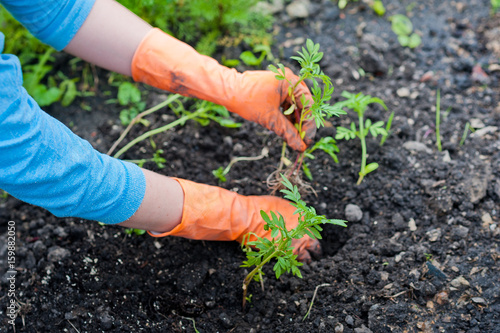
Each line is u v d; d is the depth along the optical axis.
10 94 0.89
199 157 1.27
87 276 1.13
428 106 1.31
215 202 1.07
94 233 1.18
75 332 1.08
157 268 1.15
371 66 1.35
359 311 1.07
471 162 1.22
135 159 1.27
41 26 1.01
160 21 1.35
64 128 0.96
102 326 1.08
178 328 1.08
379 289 1.08
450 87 1.33
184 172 1.25
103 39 1.04
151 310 1.11
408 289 1.07
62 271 1.14
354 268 1.11
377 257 1.12
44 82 1.38
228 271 1.13
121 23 1.04
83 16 1.02
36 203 0.94
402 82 1.35
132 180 0.99
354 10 1.46
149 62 1.06
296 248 1.12
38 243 1.16
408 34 1.41
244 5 1.38
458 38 1.41
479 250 1.11
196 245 1.16
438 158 1.23
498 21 1.43
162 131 1.29
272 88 1.08
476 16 1.44
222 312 1.10
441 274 1.08
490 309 1.04
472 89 1.33
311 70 1.01
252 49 1.39
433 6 1.47
